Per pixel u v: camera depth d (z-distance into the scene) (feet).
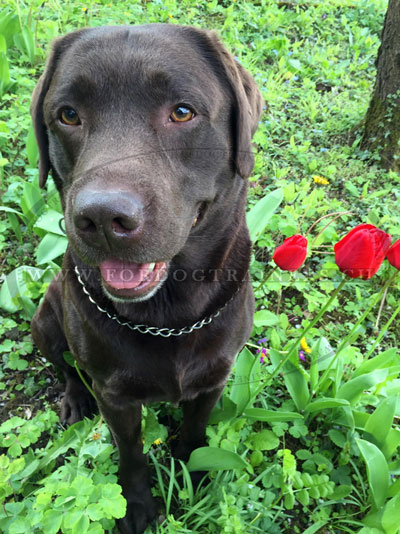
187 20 3.80
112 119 1.03
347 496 1.56
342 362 1.67
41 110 1.27
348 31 4.35
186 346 1.24
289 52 3.77
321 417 1.74
